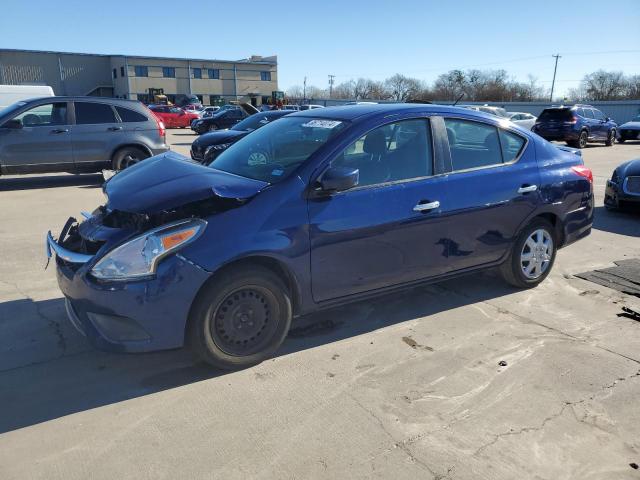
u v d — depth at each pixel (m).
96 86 69.06
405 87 86.19
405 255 3.86
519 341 3.83
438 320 4.18
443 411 2.97
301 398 3.08
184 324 3.10
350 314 4.27
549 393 3.16
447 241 4.07
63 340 3.78
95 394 3.12
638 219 8.06
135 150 10.66
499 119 4.49
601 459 2.60
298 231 3.33
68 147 10.09
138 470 2.49
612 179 8.21
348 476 2.45
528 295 4.72
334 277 3.56
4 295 4.60
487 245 4.35
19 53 63.03
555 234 4.87
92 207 8.48
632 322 4.18
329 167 3.51
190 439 2.71
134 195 3.32
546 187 4.59
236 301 3.25
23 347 3.67
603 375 3.37
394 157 3.82
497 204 4.29
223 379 3.28
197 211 3.12
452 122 4.14
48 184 10.88
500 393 3.16
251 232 3.18
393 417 2.91
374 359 3.55
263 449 2.64
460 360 3.55
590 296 4.72
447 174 4.05
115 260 2.99
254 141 4.26
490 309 4.40
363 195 3.61
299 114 4.44
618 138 24.97
